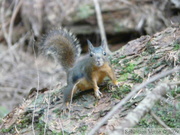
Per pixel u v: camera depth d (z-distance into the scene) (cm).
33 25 2219
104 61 895
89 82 917
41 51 1094
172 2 2033
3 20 2322
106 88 932
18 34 2303
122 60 1011
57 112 908
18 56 2186
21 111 984
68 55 1057
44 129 848
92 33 2127
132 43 1081
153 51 988
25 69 2050
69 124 848
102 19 2105
